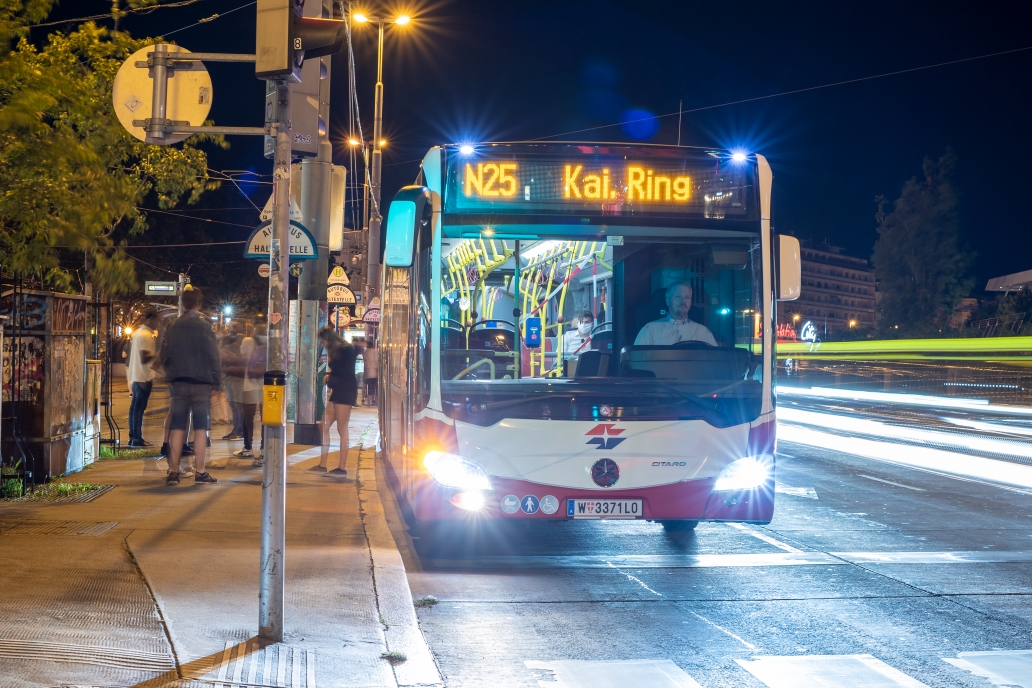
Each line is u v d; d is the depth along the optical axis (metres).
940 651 5.93
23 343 10.38
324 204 14.41
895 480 14.61
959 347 39.12
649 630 6.32
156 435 17.33
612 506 7.99
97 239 9.07
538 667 5.50
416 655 5.45
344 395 12.62
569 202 8.34
